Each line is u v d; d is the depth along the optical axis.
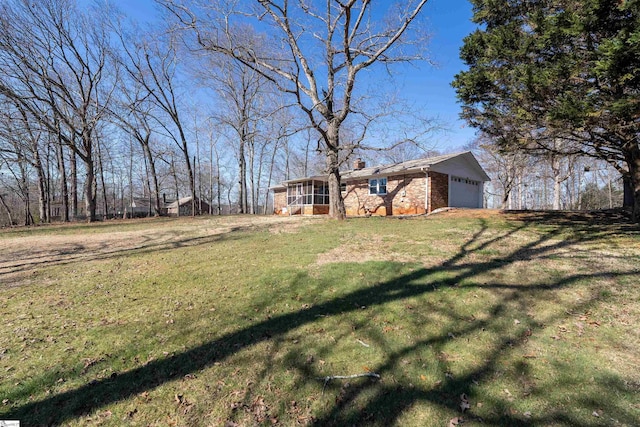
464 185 17.66
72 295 4.92
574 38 5.92
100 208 39.62
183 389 2.56
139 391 2.55
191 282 5.27
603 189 30.48
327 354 2.98
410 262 5.70
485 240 7.22
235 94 21.41
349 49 11.57
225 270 5.83
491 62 7.30
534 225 8.83
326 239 8.34
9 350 3.22
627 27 4.84
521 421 2.09
